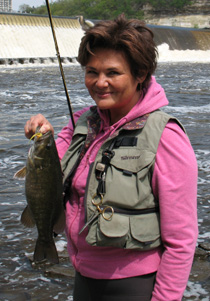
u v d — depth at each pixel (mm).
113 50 2059
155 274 2100
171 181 1966
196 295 3605
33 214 2176
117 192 2006
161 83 23578
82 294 2227
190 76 28578
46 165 2104
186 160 1972
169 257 1983
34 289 3725
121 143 2066
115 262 2088
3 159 8125
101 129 2230
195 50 57812
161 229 2010
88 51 2064
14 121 12008
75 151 2285
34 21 43562
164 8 94188
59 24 45969
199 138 10070
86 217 2061
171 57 52125
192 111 14180
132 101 2166
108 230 1990
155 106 2109
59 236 4801
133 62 2084
